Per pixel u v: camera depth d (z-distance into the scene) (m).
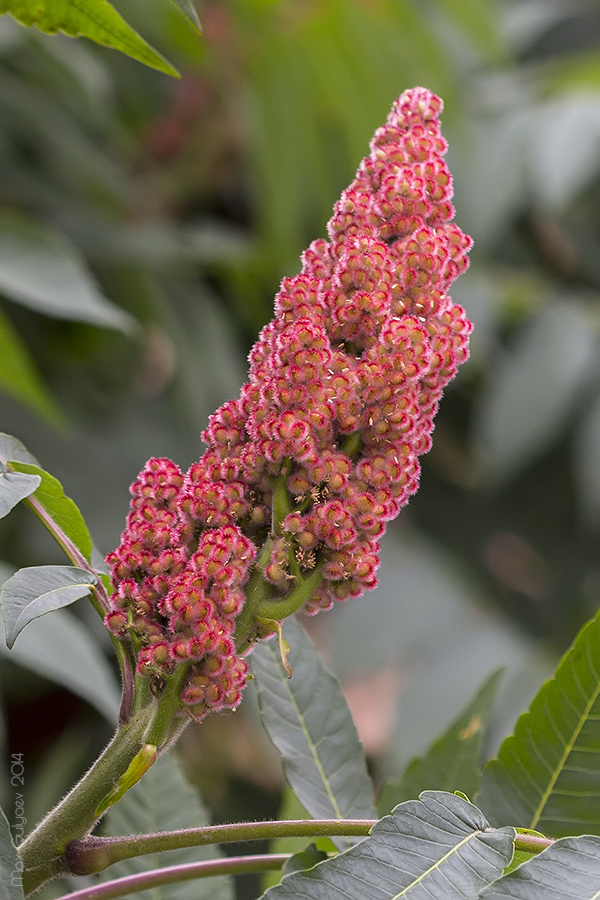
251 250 1.74
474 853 0.82
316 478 0.84
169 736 0.84
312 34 1.47
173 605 0.83
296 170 1.65
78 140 1.68
